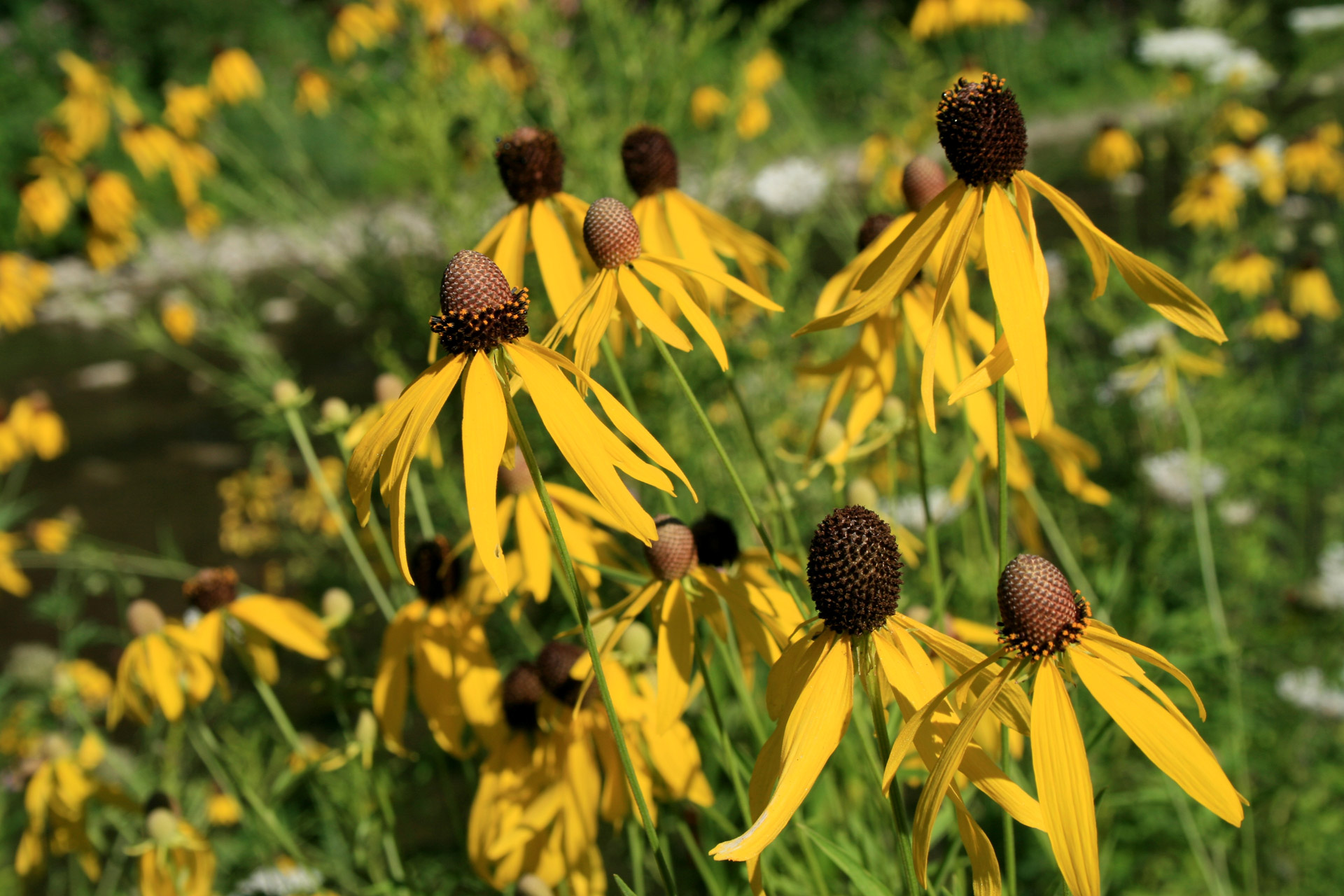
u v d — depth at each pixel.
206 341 2.04
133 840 0.67
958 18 1.09
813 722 0.38
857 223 1.04
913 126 1.12
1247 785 0.66
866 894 0.40
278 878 0.60
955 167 0.41
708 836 0.53
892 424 0.51
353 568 1.06
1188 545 0.86
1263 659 0.80
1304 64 1.51
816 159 1.23
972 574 0.67
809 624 0.39
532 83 1.11
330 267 1.24
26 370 2.65
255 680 0.55
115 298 2.96
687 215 0.53
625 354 0.83
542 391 0.40
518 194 0.52
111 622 1.50
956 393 0.39
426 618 0.52
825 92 3.67
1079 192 2.31
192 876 0.58
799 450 0.84
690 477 0.77
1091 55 3.78
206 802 0.73
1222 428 0.96
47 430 1.28
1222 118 1.32
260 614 0.55
